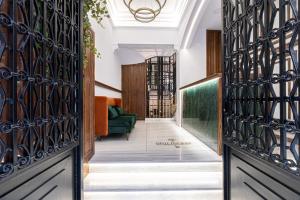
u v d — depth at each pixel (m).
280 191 1.28
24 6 1.11
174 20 7.98
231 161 2.03
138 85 11.15
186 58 8.23
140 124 9.28
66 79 1.70
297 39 1.21
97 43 5.52
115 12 7.51
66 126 1.69
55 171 1.52
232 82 1.98
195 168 3.45
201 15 6.29
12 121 1.03
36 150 1.24
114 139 5.63
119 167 3.43
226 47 2.12
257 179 1.54
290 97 1.21
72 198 1.86
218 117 3.78
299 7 1.13
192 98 6.05
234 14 1.97
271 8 1.36
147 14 6.69
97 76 5.60
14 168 1.02
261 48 1.48
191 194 2.90
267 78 1.41
